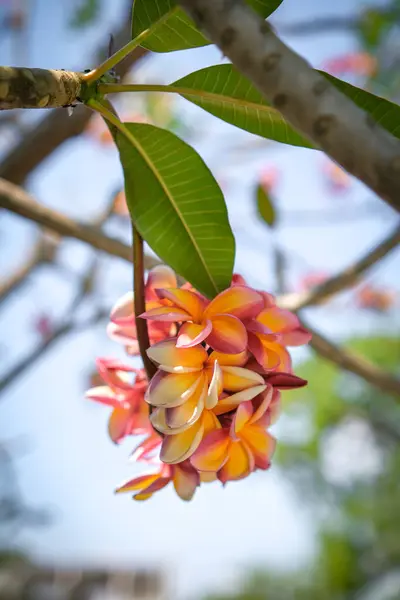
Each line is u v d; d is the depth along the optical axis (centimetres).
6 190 129
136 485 91
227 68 89
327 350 144
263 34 63
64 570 508
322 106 60
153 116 255
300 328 93
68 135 143
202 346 88
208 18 64
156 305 93
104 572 536
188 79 89
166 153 92
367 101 87
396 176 56
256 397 88
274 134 93
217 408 88
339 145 59
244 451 89
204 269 95
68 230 130
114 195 160
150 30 86
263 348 89
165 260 94
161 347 87
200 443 87
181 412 86
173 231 94
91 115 142
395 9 217
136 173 93
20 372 185
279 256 154
